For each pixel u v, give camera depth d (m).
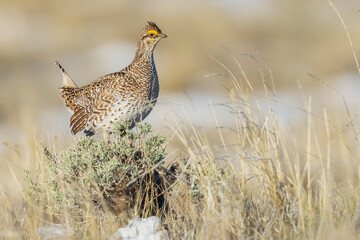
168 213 20.81
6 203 21.94
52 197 20.91
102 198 20.14
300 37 83.50
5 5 98.75
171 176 22.11
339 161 28.77
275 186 19.69
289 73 70.44
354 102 52.72
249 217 18.89
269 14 90.81
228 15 90.56
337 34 82.69
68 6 97.62
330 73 70.94
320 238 17.64
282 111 52.09
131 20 92.69
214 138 42.16
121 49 83.88
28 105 51.81
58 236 20.09
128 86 26.16
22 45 84.75
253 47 80.94
